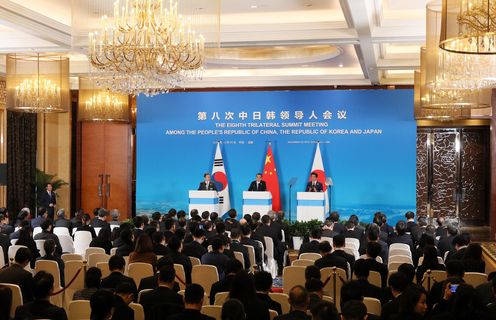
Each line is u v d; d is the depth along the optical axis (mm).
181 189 18391
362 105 17672
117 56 9438
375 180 17578
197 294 4758
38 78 13992
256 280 5758
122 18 9391
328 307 4148
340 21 11797
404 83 17922
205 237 10641
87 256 9562
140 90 11023
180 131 18422
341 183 17719
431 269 7859
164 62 9648
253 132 18156
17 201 18172
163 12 9375
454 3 6176
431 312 5723
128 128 19641
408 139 17453
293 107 17984
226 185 18078
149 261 8125
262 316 5301
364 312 4137
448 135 19844
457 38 6145
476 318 4887
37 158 19188
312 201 16016
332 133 17812
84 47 12625
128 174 19656
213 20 10812
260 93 18141
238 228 10547
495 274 6680
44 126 18641
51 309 5277
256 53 16625
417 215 20000
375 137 17609
